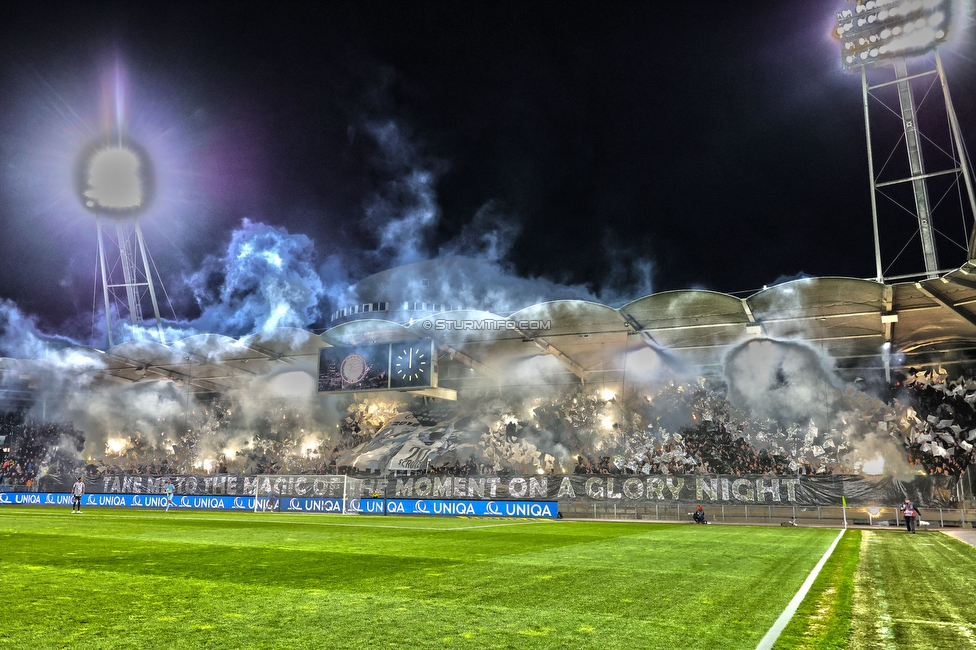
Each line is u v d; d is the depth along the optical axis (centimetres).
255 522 2803
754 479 3731
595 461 4472
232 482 4656
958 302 3453
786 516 3603
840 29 4206
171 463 5681
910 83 4081
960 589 1080
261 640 679
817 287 3384
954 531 2884
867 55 4166
